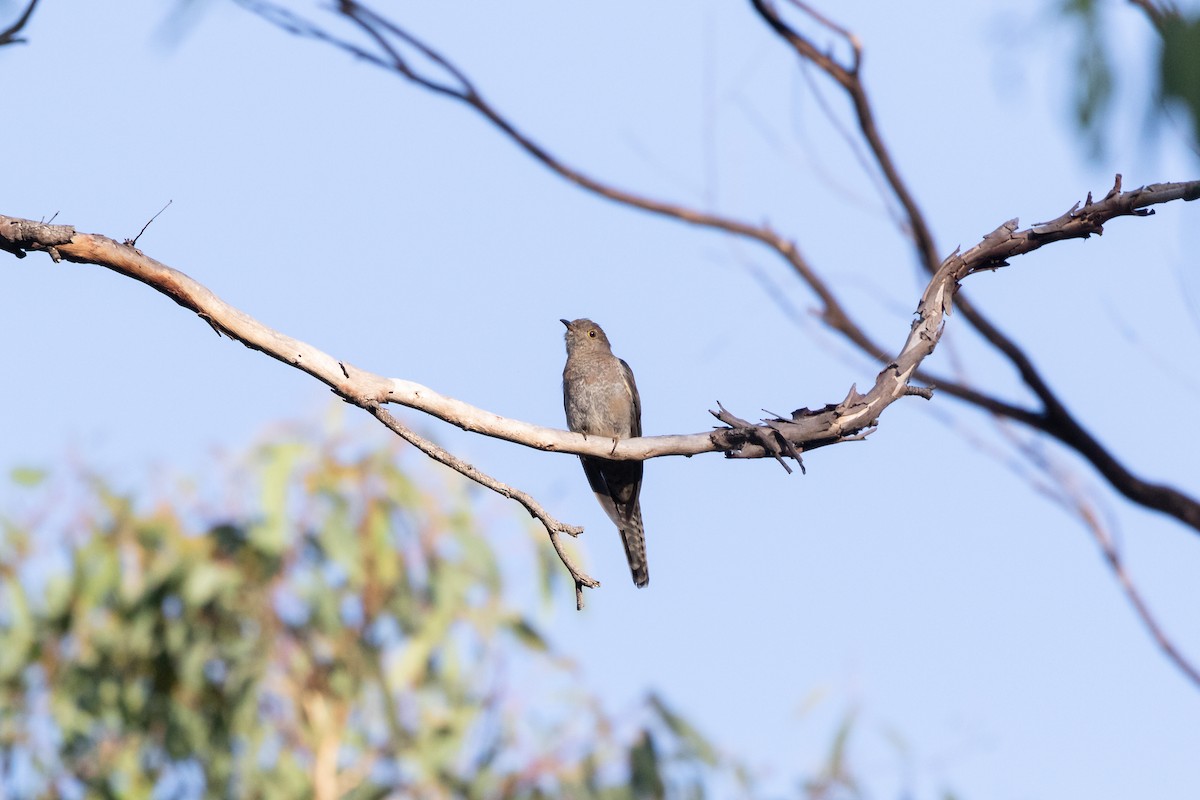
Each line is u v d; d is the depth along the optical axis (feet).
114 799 39.60
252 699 40.04
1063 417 32.12
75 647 40.91
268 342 21.76
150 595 40.57
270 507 40.40
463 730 40.40
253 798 39.86
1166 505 31.89
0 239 20.38
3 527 40.93
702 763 40.22
